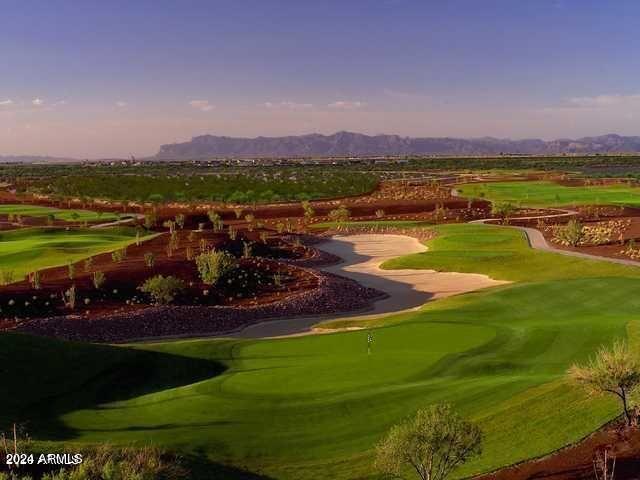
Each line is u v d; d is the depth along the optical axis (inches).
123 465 727.7
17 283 2126.0
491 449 948.6
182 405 1133.1
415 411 1058.1
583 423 986.7
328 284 2367.1
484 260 2849.4
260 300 2181.3
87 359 1398.9
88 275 2183.8
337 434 1003.9
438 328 1631.4
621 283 2096.5
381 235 3924.7
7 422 1035.3
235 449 959.0
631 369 953.5
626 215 3941.9
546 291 2053.4
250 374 1311.5
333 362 1366.9
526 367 1278.3
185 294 2142.0
